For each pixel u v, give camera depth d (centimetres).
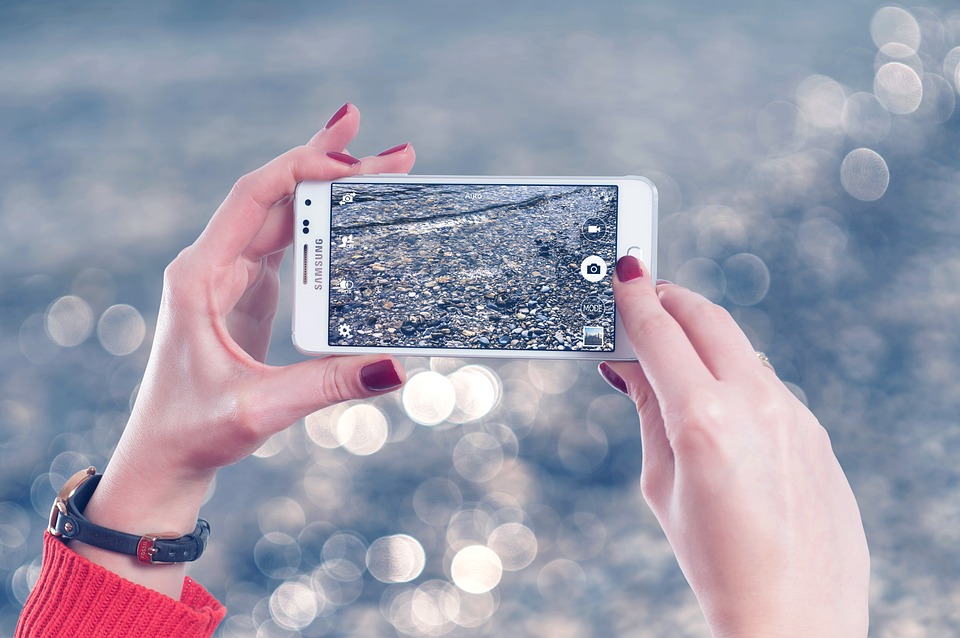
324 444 334
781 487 83
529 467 320
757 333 374
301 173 126
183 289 112
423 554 286
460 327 134
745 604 80
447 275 133
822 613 79
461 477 316
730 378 89
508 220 133
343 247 133
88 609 100
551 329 132
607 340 132
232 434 109
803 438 86
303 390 110
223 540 292
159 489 110
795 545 81
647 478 105
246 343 137
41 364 381
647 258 133
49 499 312
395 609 265
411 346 134
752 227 451
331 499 308
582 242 133
